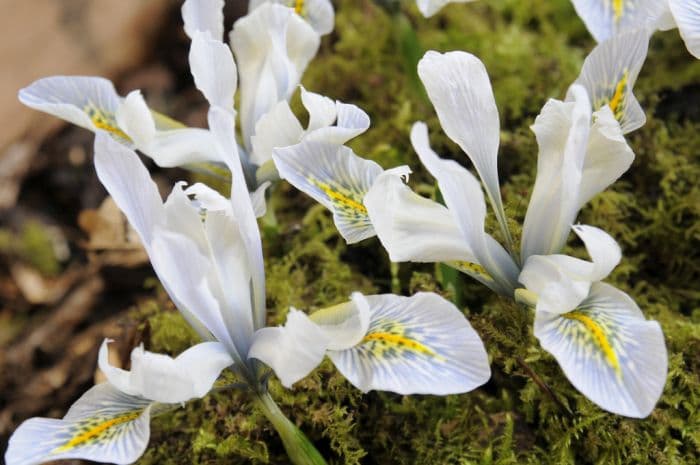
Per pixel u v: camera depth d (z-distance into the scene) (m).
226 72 0.33
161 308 0.39
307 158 0.32
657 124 0.40
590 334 0.28
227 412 0.35
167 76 0.53
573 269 0.30
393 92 0.44
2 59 0.50
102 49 0.52
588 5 0.34
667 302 0.37
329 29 0.38
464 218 0.30
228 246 0.30
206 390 0.29
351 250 0.39
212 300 0.30
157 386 0.28
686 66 0.42
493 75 0.43
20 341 0.43
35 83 0.35
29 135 0.50
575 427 0.33
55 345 0.42
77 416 0.30
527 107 0.42
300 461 0.31
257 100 0.35
